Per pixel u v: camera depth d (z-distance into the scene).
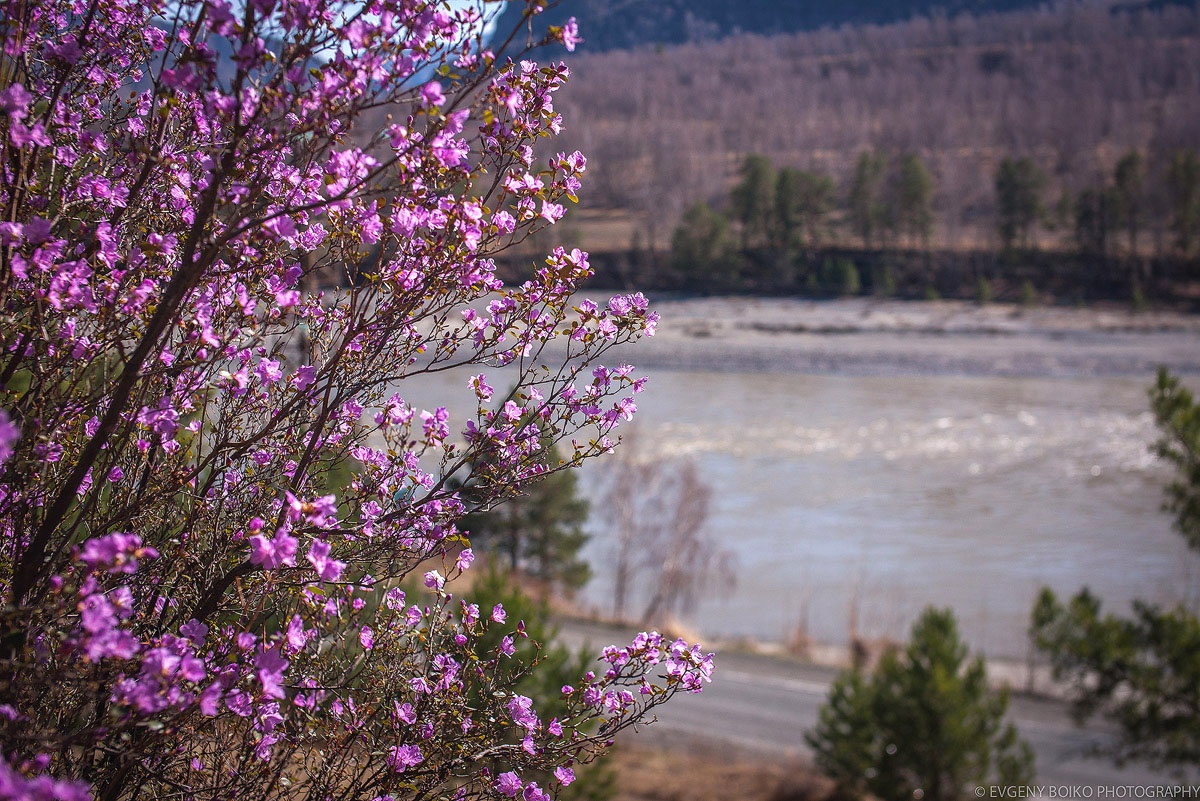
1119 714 12.12
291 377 2.89
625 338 2.97
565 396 2.99
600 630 27.34
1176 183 124.12
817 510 40.16
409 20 2.35
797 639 28.97
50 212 2.76
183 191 2.84
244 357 2.71
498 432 2.94
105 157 2.84
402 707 2.84
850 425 54.34
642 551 35.62
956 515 39.78
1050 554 35.31
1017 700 24.47
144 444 2.76
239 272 2.73
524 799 2.81
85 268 2.46
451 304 2.84
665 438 49.75
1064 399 62.97
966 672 17.05
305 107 2.30
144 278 2.70
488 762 2.90
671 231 133.38
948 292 115.56
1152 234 135.25
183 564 2.73
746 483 43.12
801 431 52.56
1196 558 34.59
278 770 2.63
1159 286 116.50
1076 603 12.30
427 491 3.23
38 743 2.19
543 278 2.89
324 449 3.01
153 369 2.55
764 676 25.88
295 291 2.73
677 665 2.94
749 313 96.38
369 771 3.12
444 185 2.52
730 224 128.25
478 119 2.47
